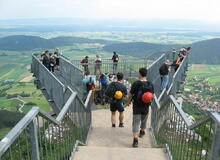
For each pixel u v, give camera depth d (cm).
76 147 425
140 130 555
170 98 423
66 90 659
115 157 404
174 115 395
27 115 212
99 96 934
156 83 1119
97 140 543
